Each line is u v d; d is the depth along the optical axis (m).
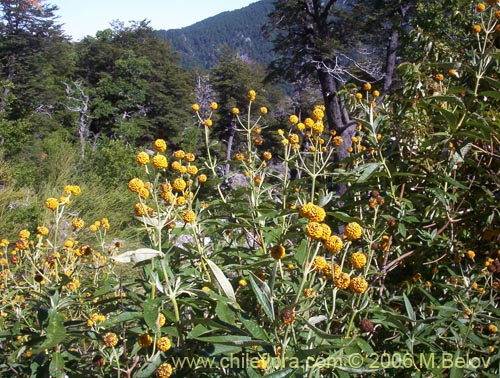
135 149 20.30
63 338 1.74
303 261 1.90
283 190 2.80
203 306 1.96
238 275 2.38
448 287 2.28
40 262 3.29
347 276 1.73
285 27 21.31
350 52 21.23
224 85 39.25
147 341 1.74
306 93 26.70
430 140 2.62
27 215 7.90
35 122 32.09
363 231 2.47
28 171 11.74
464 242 2.80
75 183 11.73
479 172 2.79
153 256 1.81
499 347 2.01
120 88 39.72
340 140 3.08
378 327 2.24
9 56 34.84
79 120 36.66
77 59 46.34
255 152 3.13
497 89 2.93
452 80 3.30
